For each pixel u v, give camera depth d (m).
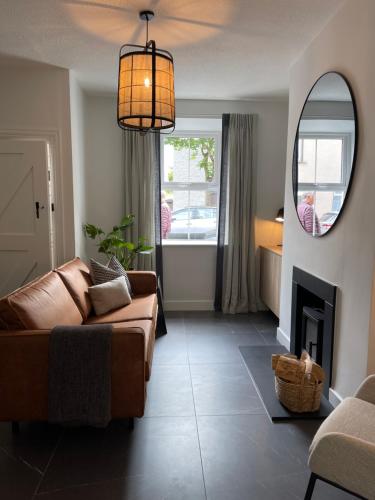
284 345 3.41
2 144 3.41
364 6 2.01
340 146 2.28
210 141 4.75
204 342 3.53
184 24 2.51
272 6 2.28
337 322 2.36
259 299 4.63
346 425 1.48
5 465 1.86
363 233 2.04
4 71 3.39
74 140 3.62
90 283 3.28
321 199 2.56
